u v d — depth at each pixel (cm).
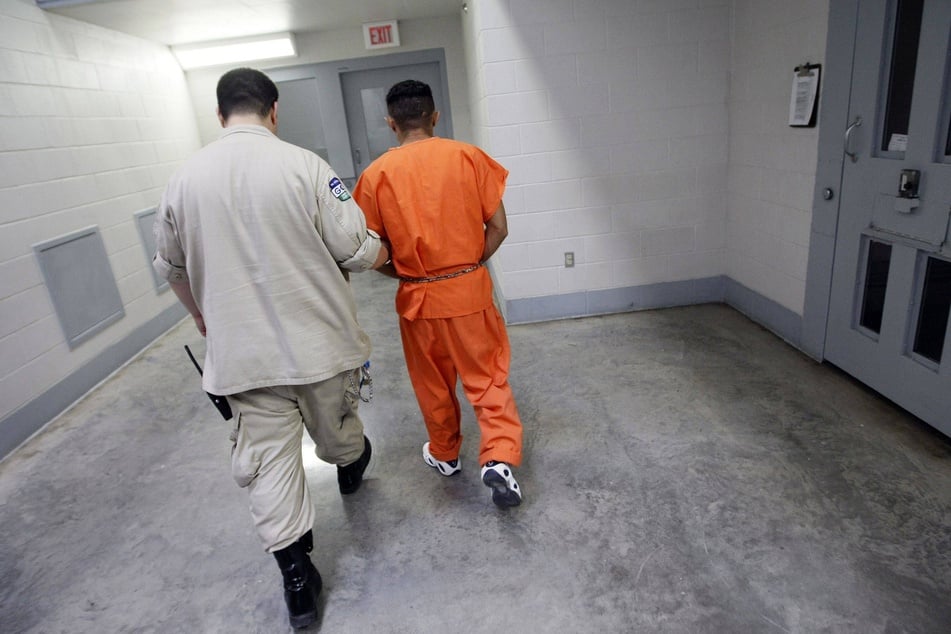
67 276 361
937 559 172
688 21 348
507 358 209
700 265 395
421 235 186
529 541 197
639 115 362
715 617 162
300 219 155
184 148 556
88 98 411
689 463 228
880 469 213
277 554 167
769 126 325
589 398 285
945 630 151
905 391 240
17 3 353
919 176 221
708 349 328
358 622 173
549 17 343
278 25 525
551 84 354
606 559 185
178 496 247
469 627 167
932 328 229
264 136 157
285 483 166
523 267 386
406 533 207
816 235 291
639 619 164
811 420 248
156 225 155
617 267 390
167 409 333
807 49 286
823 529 188
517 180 369
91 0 367
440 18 584
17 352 312
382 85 616
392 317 443
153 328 452
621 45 349
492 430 201
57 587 201
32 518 241
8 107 331
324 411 178
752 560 179
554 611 169
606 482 222
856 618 157
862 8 243
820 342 297
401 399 307
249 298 156
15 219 325
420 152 185
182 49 555
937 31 206
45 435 314
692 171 375
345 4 475
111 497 251
